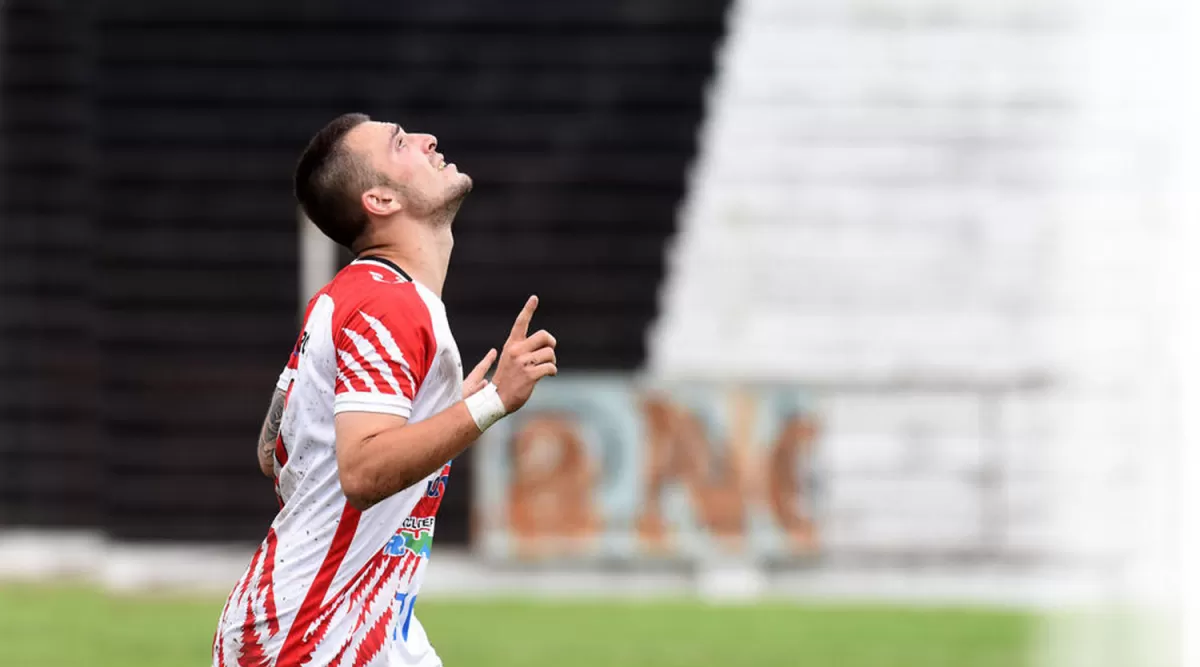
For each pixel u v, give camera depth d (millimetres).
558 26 38594
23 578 35469
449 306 38156
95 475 39781
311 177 10508
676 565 35375
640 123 38594
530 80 38531
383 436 9672
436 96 38500
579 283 38281
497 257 38250
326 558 10281
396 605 10492
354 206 10438
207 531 37906
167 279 38312
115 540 37688
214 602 31297
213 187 38438
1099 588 34875
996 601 33031
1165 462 36656
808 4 38656
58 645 25406
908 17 38656
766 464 35250
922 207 38438
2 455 39781
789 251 38406
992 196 38375
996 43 38531
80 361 40031
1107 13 38562
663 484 35188
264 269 38406
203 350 38250
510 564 35219
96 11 38250
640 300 38344
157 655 24484
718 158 38500
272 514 38125
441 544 37594
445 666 23609
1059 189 38375
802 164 38531
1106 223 38125
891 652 25625
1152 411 37031
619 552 35062
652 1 38594
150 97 38438
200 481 38000
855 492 37094
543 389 35281
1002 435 37375
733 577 34875
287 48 38562
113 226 38281
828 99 38625
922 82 38594
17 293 40062
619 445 35219
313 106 38562
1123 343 37562
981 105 38500
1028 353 37844
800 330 38156
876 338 38156
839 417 37375
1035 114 38531
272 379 38281
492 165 38406
